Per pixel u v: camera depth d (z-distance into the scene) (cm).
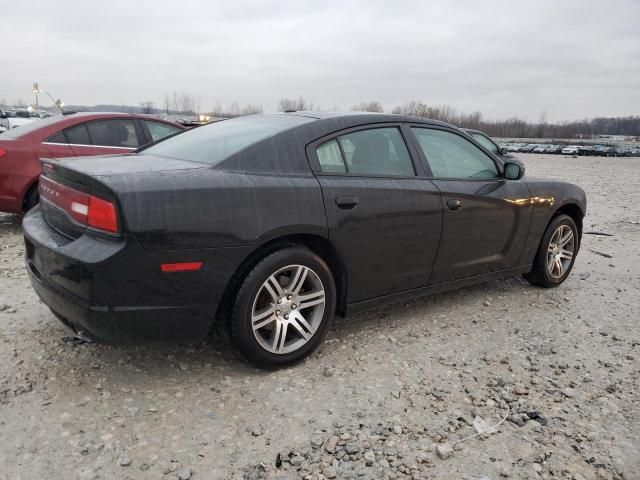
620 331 411
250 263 301
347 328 391
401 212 356
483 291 489
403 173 371
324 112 376
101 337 271
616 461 252
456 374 329
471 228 405
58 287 277
